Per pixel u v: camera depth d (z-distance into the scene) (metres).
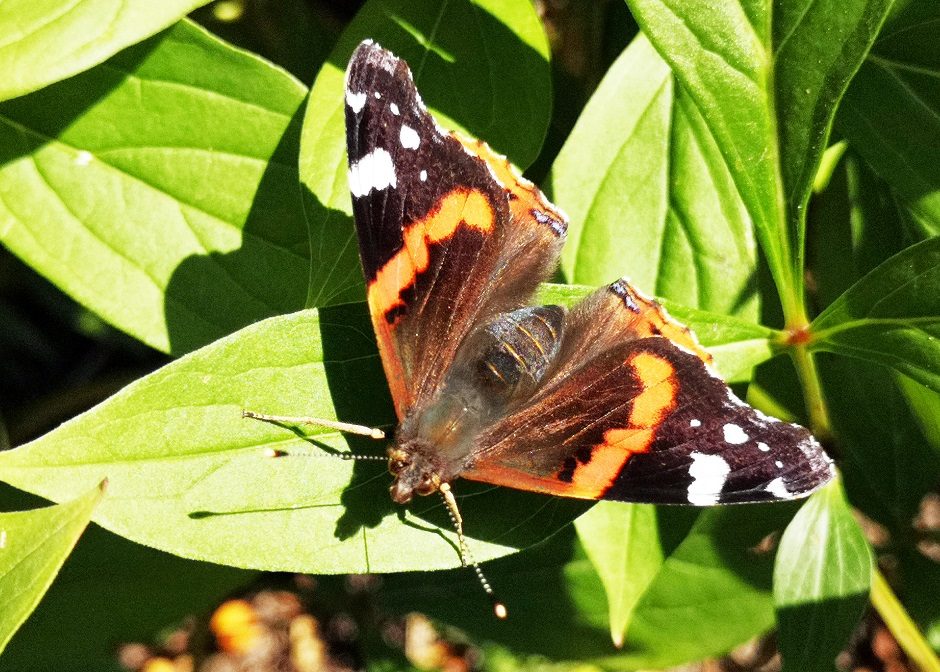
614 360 0.15
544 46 0.16
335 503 0.14
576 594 0.19
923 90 0.16
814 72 0.14
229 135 0.16
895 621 0.17
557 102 0.18
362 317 0.15
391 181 0.15
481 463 0.15
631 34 0.18
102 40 0.14
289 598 0.23
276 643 0.23
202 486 0.14
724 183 0.16
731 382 0.15
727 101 0.15
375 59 0.15
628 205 0.16
